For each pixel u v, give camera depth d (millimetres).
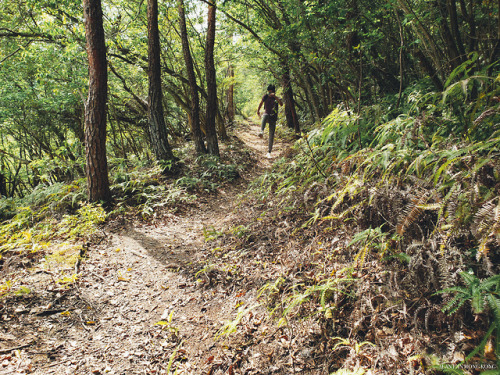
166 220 5723
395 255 2383
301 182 4934
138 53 10516
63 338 2598
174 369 2346
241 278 3385
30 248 3994
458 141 2809
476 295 1749
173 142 15062
